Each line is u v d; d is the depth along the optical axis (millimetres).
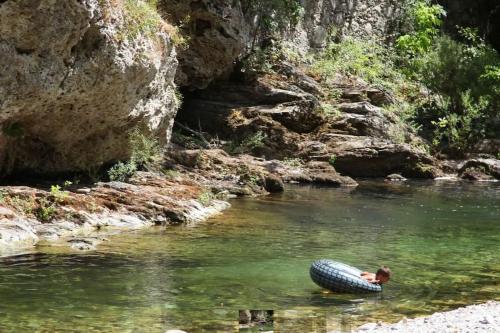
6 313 8359
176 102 18703
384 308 9164
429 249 12945
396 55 31344
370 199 19016
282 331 8102
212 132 23938
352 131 24703
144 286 9688
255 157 22812
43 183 15656
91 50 14211
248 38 25156
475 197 20078
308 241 13156
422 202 18828
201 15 22625
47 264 10555
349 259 11836
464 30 32406
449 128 27484
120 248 11797
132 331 7906
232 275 10469
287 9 27125
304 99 24688
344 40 30297
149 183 16406
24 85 13273
